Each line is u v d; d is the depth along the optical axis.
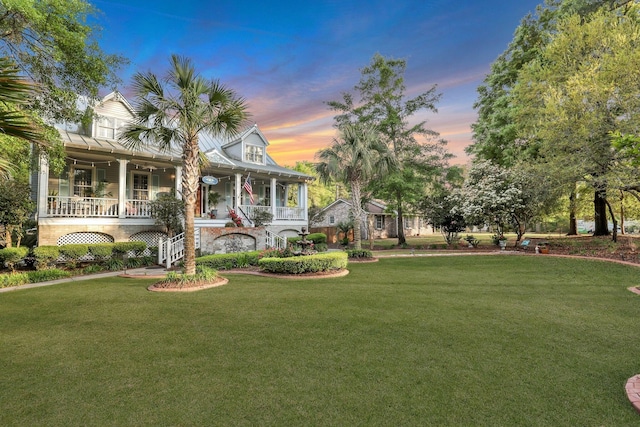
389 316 5.11
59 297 6.57
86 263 11.36
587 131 10.31
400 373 3.16
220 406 2.60
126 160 12.95
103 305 5.89
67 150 11.70
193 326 4.66
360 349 3.77
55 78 8.48
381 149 14.46
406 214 22.83
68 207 12.48
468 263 11.86
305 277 8.78
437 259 13.20
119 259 11.40
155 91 7.63
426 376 3.09
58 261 10.79
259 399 2.70
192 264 7.87
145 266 11.47
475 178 17.59
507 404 2.60
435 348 3.79
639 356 3.56
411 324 4.69
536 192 13.85
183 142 8.41
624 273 9.00
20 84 3.45
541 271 9.81
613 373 3.15
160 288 7.19
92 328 4.61
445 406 2.58
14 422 2.40
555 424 2.35
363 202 23.06
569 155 11.51
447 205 18.47
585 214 20.88
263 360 3.48
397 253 16.06
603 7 12.77
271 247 13.66
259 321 4.88
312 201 44.31
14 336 4.29
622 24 11.00
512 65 17.81
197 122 7.61
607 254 12.39
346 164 14.27
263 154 19.80
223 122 8.16
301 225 19.58
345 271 9.70
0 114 3.57
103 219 12.30
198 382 3.00
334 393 2.79
